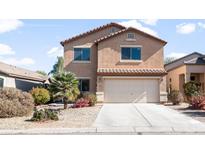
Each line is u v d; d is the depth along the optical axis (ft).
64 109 76.69
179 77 111.65
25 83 112.06
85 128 47.96
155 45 101.86
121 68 100.83
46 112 56.54
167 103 96.48
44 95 92.79
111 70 98.94
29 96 66.13
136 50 101.71
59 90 78.18
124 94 99.30
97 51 103.24
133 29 101.50
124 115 65.00
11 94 63.00
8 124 51.31
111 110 74.59
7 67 110.52
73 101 92.99
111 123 53.57
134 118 60.29
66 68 103.65
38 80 120.26
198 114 66.69
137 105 89.35
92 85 103.14
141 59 101.40
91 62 103.96
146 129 47.85
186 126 50.49
